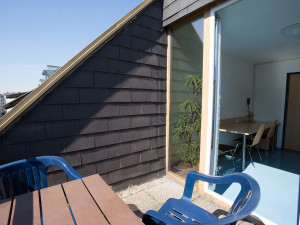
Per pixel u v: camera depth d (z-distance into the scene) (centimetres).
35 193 90
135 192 206
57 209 76
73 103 164
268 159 334
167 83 237
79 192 90
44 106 149
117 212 73
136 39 202
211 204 181
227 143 384
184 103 231
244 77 427
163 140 243
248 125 361
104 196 86
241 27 236
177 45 228
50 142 154
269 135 337
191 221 105
